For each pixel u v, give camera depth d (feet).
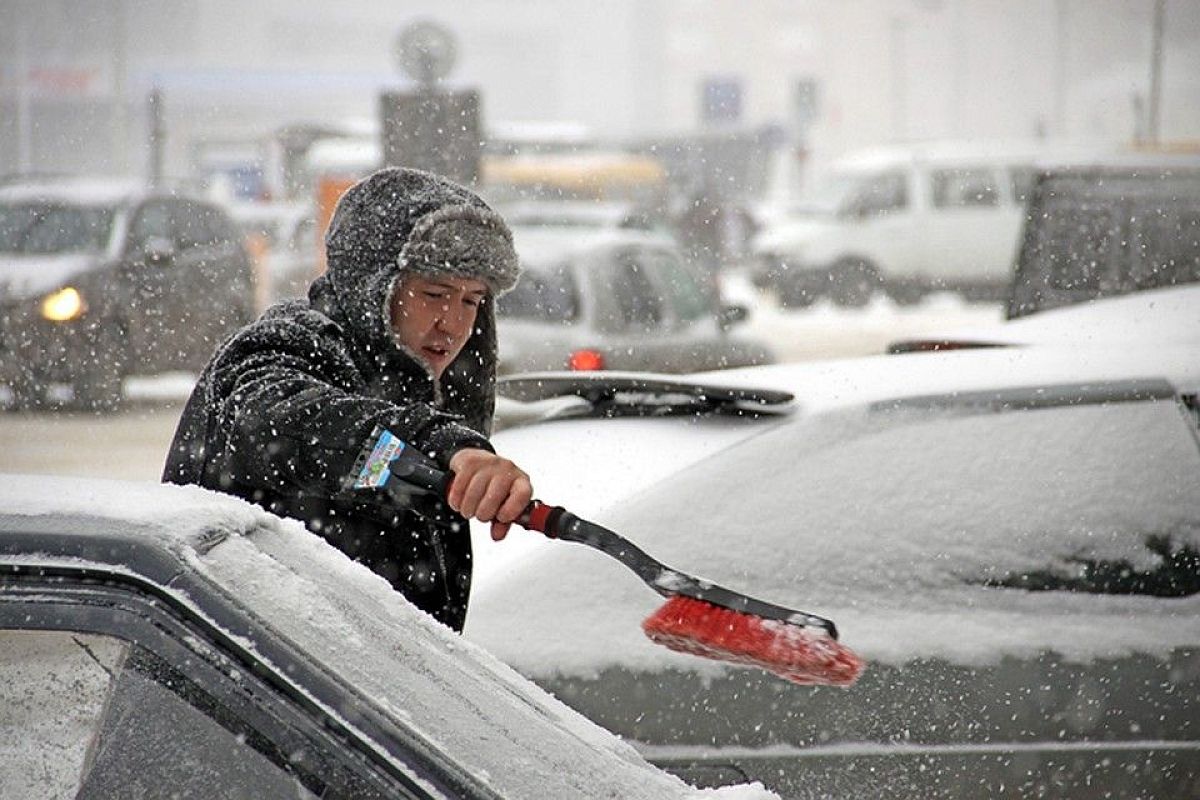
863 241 239.71
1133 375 37.24
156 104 187.21
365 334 23.70
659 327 99.81
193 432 22.86
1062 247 77.77
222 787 15.78
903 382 37.14
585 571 33.35
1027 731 33.53
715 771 25.00
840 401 36.14
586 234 103.24
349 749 15.84
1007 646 33.81
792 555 34.19
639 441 36.45
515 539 34.45
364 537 22.95
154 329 126.82
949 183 239.09
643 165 279.49
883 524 34.78
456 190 24.07
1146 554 35.53
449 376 25.63
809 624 16.69
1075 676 33.83
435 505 20.17
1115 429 36.42
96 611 16.05
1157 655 34.27
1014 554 35.04
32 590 16.07
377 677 16.52
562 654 32.37
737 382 37.70
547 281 96.22
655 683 32.42
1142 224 76.69
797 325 220.43
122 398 125.90
